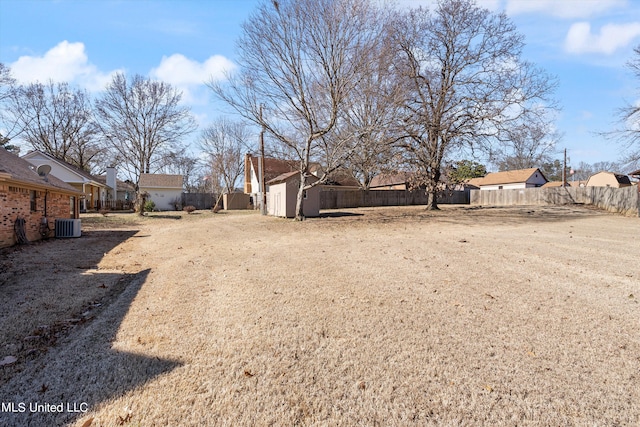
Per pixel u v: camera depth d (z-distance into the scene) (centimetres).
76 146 3494
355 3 1379
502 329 367
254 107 1634
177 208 3431
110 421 229
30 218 1103
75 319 412
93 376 282
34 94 3083
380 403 246
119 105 2930
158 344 339
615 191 2019
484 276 582
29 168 1251
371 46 1424
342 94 1455
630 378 273
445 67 1967
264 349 327
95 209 2877
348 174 2897
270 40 1470
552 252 784
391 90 1519
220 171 3988
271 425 225
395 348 326
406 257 751
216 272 648
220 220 1855
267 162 3375
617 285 521
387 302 455
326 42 1427
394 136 1669
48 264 747
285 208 1814
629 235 1052
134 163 3048
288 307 440
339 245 941
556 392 255
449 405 242
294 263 710
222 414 235
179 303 464
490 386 264
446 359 305
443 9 1862
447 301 457
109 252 919
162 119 3266
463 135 1869
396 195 3152
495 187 4703
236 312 426
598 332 357
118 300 487
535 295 479
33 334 369
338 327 376
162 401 249
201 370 291
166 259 808
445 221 1579
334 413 236
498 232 1174
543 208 2258
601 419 226
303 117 1577
